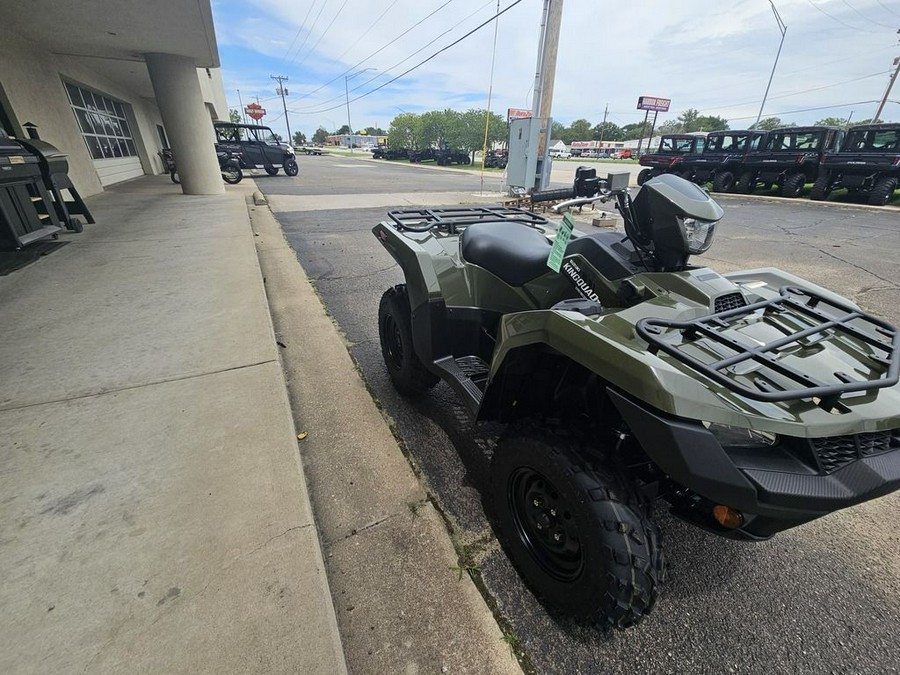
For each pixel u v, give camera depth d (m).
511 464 1.54
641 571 1.22
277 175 19.47
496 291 2.20
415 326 2.34
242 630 1.27
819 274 5.65
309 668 1.19
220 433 2.10
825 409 1.17
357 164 31.25
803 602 1.59
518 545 1.61
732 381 1.12
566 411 1.64
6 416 2.18
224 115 27.28
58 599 1.33
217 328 3.20
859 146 12.86
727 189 15.56
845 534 1.91
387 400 2.79
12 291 3.91
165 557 1.48
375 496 1.97
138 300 3.71
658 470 1.46
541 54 10.05
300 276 5.15
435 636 1.41
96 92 12.40
